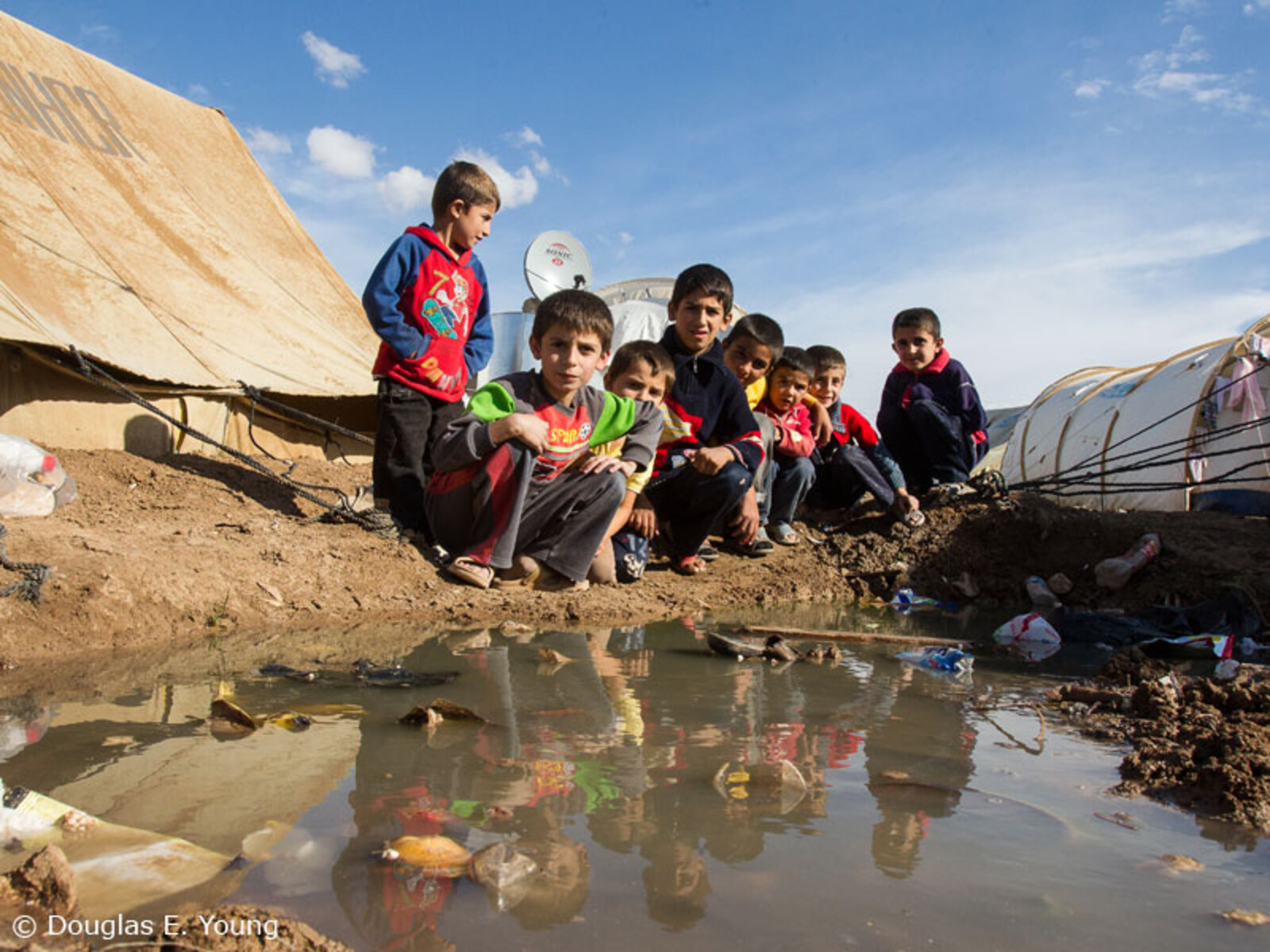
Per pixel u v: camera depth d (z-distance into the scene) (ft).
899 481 19.42
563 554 14.48
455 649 10.64
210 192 26.91
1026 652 12.42
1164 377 28.45
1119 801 6.26
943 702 9.03
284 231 28.48
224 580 12.22
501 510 13.89
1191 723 8.02
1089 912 4.59
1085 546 18.01
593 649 11.03
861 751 7.21
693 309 16.38
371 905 4.38
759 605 15.81
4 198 20.39
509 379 14.37
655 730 7.57
